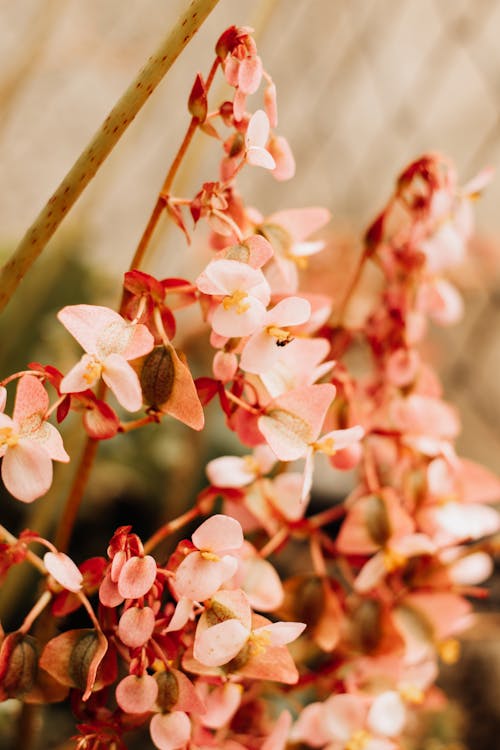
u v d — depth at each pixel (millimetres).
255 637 403
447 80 1165
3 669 409
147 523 910
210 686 439
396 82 1169
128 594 389
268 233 438
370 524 460
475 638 845
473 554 498
